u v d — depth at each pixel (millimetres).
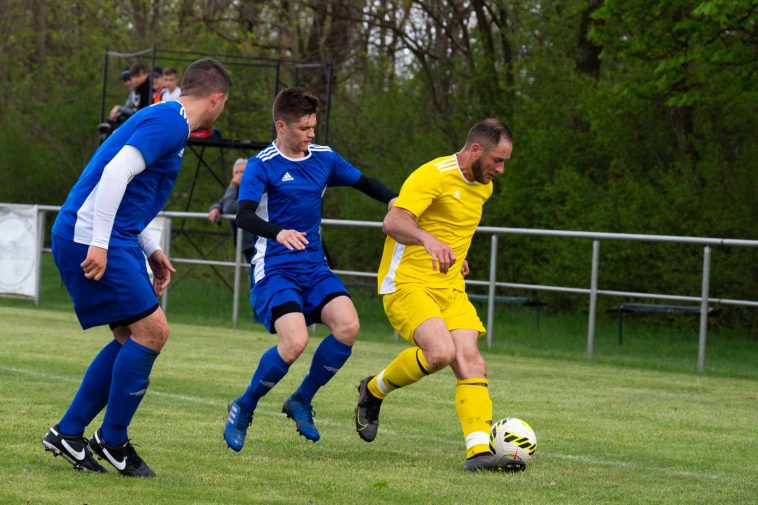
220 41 64312
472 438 14336
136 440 15516
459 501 12188
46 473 12812
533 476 14000
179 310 42469
